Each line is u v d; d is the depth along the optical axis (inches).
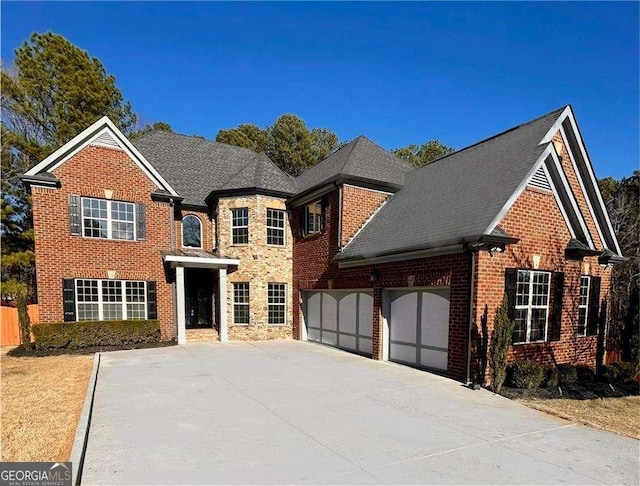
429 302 432.5
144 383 364.2
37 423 257.4
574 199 432.5
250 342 641.6
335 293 602.5
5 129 879.1
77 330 557.3
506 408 294.5
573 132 494.3
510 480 180.5
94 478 179.8
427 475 184.5
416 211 494.9
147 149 784.9
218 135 1465.3
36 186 554.9
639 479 183.0
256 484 174.4
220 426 249.6
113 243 607.2
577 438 235.5
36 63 936.9
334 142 1587.1
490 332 365.7
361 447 217.3
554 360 428.8
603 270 501.4
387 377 392.5
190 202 714.2
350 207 562.9
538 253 411.2
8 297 856.9
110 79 1095.0
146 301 631.8
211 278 759.7
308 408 288.8
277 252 685.3
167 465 193.2
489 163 477.7
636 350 510.3
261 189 662.5
